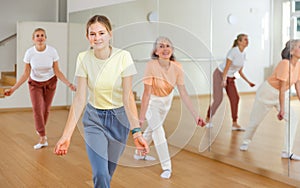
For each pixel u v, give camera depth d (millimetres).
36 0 9156
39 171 3773
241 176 3762
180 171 3881
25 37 7410
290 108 3578
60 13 9172
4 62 8859
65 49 7730
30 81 4680
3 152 4473
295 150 3520
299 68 3457
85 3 7145
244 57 4027
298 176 3473
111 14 6238
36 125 4703
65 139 2361
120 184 3449
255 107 3922
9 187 3320
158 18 5238
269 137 3783
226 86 4238
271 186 3469
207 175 3770
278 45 3725
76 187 3340
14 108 7488
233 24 4207
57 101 7770
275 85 3713
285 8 3648
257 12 3939
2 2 8828
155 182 3520
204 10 4547
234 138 4160
